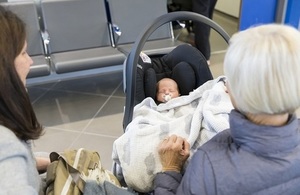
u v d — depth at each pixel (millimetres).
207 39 3645
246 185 737
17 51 777
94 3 3326
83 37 3285
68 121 2760
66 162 1063
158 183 972
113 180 1191
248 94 673
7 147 727
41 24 3242
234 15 5516
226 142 815
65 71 2812
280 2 4262
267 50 652
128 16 3422
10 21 776
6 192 662
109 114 2871
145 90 1527
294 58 648
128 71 1271
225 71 720
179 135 1169
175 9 4195
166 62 1652
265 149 725
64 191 990
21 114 808
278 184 753
